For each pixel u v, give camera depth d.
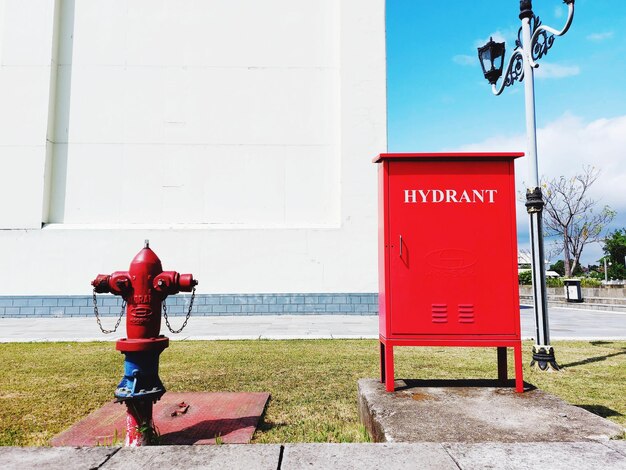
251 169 13.71
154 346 2.71
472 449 2.23
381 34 13.82
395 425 2.60
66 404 3.76
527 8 6.04
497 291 3.28
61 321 11.84
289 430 3.10
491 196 3.35
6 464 2.09
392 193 3.38
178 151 13.70
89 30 13.99
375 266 13.16
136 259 2.81
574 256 36.22
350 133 13.46
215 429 3.08
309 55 14.11
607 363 5.60
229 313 12.96
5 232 12.89
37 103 13.33
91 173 13.55
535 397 3.13
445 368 5.11
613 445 2.28
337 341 7.62
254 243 13.16
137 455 2.21
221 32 14.13
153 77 13.91
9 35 13.54
